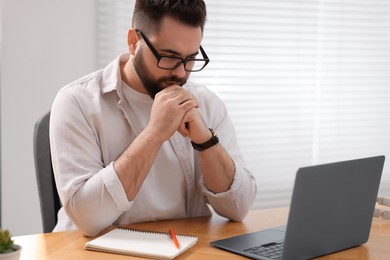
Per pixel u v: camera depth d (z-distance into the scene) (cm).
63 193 148
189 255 130
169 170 171
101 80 168
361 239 143
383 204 169
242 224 162
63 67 244
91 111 162
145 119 169
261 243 139
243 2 259
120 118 166
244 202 163
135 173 147
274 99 269
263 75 266
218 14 256
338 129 282
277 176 275
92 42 245
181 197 173
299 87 273
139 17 153
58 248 134
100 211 145
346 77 279
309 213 125
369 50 282
